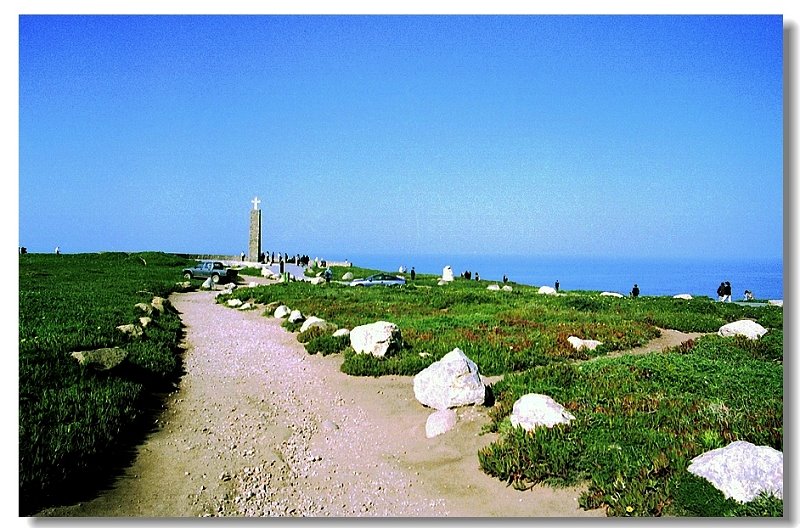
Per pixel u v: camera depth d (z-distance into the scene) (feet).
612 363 61.93
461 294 137.39
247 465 39.70
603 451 35.96
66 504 32.81
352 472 38.58
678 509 30.09
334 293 140.87
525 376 56.18
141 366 57.98
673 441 37.14
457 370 48.62
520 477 35.09
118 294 119.75
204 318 107.45
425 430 44.83
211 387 58.80
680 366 59.67
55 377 48.24
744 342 75.10
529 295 147.02
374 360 65.67
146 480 36.70
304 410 52.03
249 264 288.51
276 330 93.09
